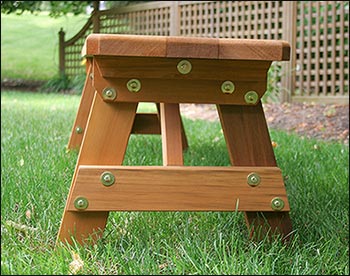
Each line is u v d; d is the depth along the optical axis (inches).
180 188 55.8
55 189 76.1
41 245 56.5
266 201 57.3
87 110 115.7
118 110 57.2
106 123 57.0
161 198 55.5
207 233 59.9
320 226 64.7
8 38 599.2
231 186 56.7
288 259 52.6
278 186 57.6
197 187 56.1
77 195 54.4
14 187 77.0
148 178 55.3
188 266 49.3
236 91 58.1
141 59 55.2
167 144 61.2
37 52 550.6
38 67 492.4
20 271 46.0
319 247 58.2
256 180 57.1
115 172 54.9
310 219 68.4
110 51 52.7
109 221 62.4
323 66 254.5
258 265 49.2
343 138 176.6
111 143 57.1
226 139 59.6
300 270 51.0
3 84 410.0
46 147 118.7
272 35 281.6
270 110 239.6
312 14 257.1
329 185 88.4
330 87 268.8
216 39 54.6
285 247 56.7
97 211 55.5
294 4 261.7
